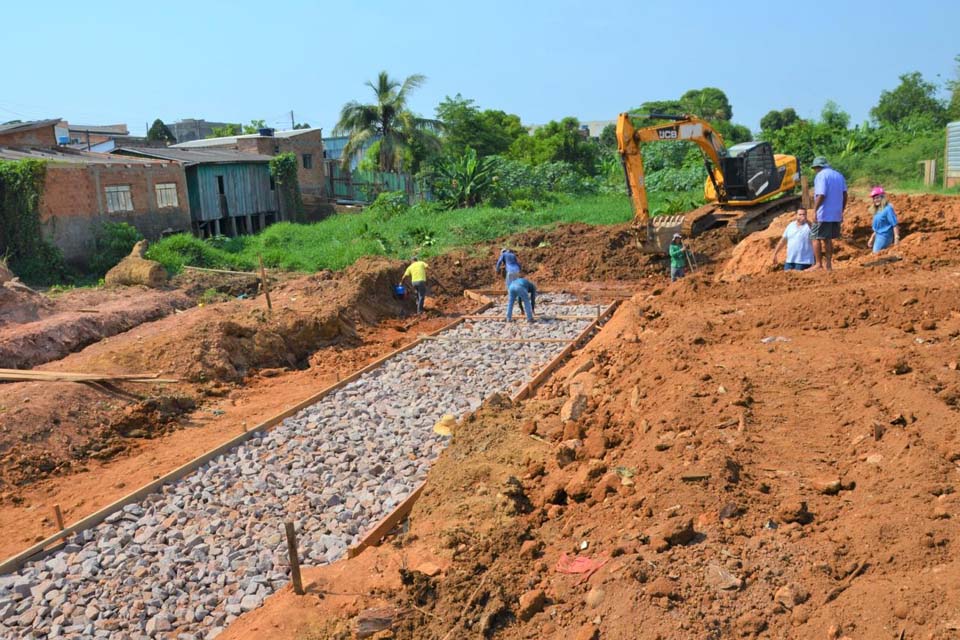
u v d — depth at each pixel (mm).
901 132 47250
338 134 48094
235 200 35719
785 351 8102
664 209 32094
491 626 5312
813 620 4375
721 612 4625
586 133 80562
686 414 7023
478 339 16203
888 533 4809
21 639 6848
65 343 16375
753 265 17266
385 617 5723
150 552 8195
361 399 12664
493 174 43438
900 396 6441
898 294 8945
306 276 22922
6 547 8336
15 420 10773
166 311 19797
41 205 24766
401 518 8109
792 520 5297
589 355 11422
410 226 30547
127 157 33062
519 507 6938
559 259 24922
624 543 5457
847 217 16891
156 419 11930
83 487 9852
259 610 6758
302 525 8664
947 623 3957
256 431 11172
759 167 22891
